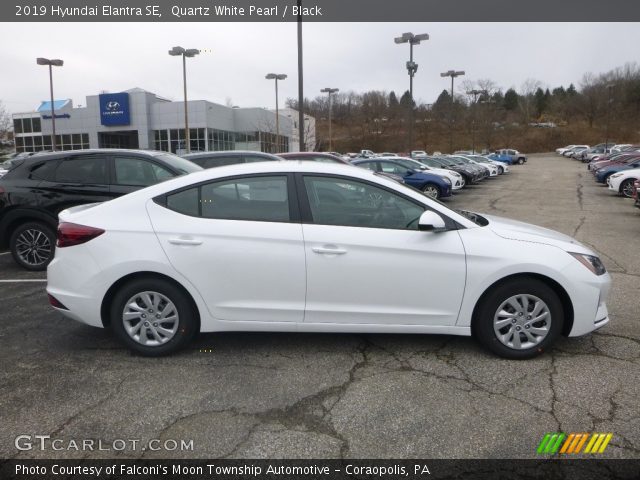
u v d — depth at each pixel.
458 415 3.04
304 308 3.75
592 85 96.75
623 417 3.00
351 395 3.29
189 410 3.13
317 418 3.03
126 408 3.16
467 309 3.74
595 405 3.14
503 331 3.83
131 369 3.71
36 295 5.71
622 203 15.77
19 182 6.84
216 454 2.70
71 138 53.84
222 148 53.03
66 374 3.64
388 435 2.85
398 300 3.74
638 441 2.77
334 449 2.73
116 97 50.31
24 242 6.93
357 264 3.69
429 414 3.05
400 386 3.41
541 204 15.73
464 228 3.78
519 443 2.76
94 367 3.75
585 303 3.73
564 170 38.91
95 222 3.84
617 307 5.07
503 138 87.94
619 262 7.28
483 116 81.69
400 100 101.38
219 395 3.31
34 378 3.58
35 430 2.93
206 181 3.87
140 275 3.83
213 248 3.71
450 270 3.70
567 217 12.51
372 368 3.69
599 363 3.73
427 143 86.25
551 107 103.62
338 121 98.25
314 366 3.73
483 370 3.63
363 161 17.22
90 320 3.86
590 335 4.28
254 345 4.14
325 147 86.56
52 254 6.92
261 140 55.22
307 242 3.70
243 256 3.71
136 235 3.77
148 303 3.85
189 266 3.72
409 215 3.79
